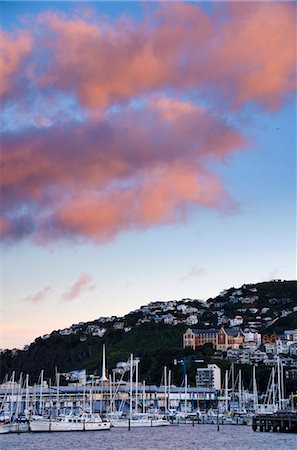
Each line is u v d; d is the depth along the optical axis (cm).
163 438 19825
